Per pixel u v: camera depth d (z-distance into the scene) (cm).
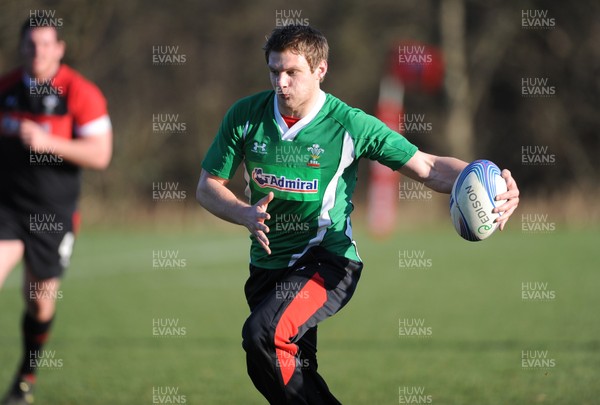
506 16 10188
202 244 6594
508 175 1561
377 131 1576
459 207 1548
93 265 5356
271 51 1512
